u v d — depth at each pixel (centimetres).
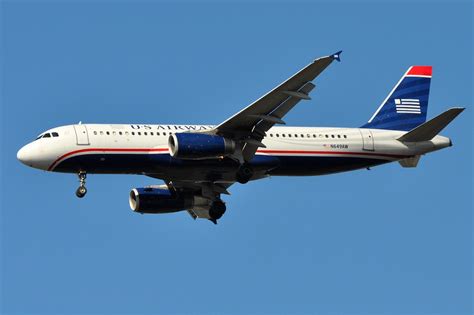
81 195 15862
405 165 17950
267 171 16838
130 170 15975
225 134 15662
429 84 18538
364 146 17375
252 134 15788
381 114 18225
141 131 15988
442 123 17100
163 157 15825
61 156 15600
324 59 13962
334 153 17150
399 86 18450
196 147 15312
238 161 15925
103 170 15888
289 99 15038
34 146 15688
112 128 15925
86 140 15688
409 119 18312
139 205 17075
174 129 16188
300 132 17050
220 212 17275
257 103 15000
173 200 17188
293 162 16838
